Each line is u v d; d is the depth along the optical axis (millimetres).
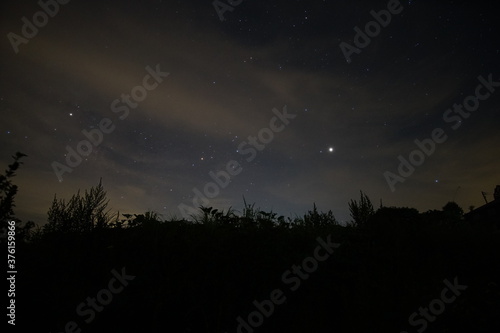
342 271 3617
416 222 5840
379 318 2736
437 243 4801
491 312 3184
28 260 3062
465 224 6285
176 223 4531
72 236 3904
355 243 4449
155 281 3072
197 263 3379
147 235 3877
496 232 5824
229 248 3711
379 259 4012
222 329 2646
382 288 3186
